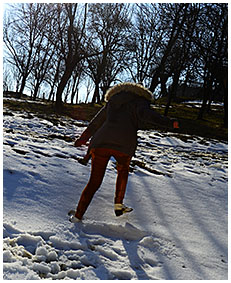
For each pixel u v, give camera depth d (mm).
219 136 14219
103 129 2889
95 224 2787
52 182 3617
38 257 2123
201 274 2299
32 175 3660
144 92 3027
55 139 6832
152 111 2797
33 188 3283
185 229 3072
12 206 2754
